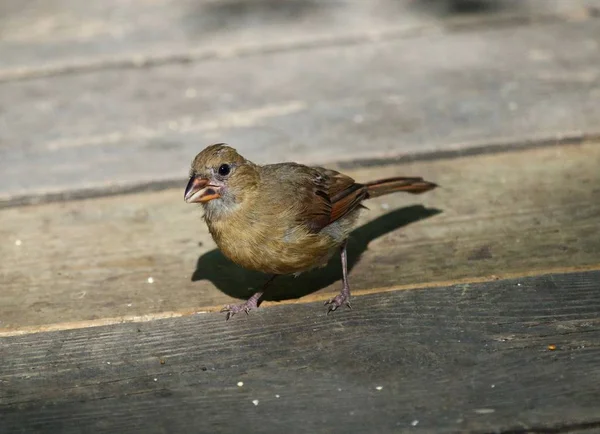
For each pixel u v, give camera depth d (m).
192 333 8.39
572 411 6.84
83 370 7.87
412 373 7.46
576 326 8.02
